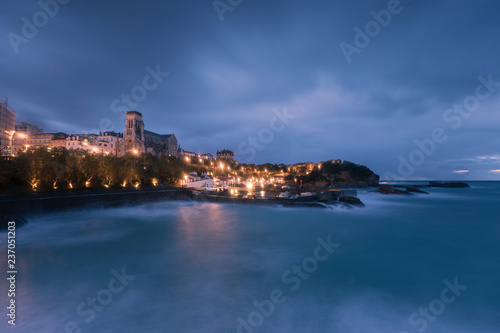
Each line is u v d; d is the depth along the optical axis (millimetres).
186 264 17859
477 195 101625
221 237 26781
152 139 159625
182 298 12695
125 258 19234
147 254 20312
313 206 51156
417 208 56281
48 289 13586
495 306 12234
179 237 26766
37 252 20844
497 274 16328
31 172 42000
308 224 35188
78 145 116312
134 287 13930
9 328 9969
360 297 13047
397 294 13414
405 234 28734
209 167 175000
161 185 77750
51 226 32062
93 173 52312
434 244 24188
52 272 16141
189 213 45812
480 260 19297
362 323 10703
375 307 12055
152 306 11844
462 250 22219
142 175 70438
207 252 20984
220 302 12297
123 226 33281
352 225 34469
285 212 47062
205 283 14562
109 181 57094
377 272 16594
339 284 14641
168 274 15898
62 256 19688
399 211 50469
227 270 16719
